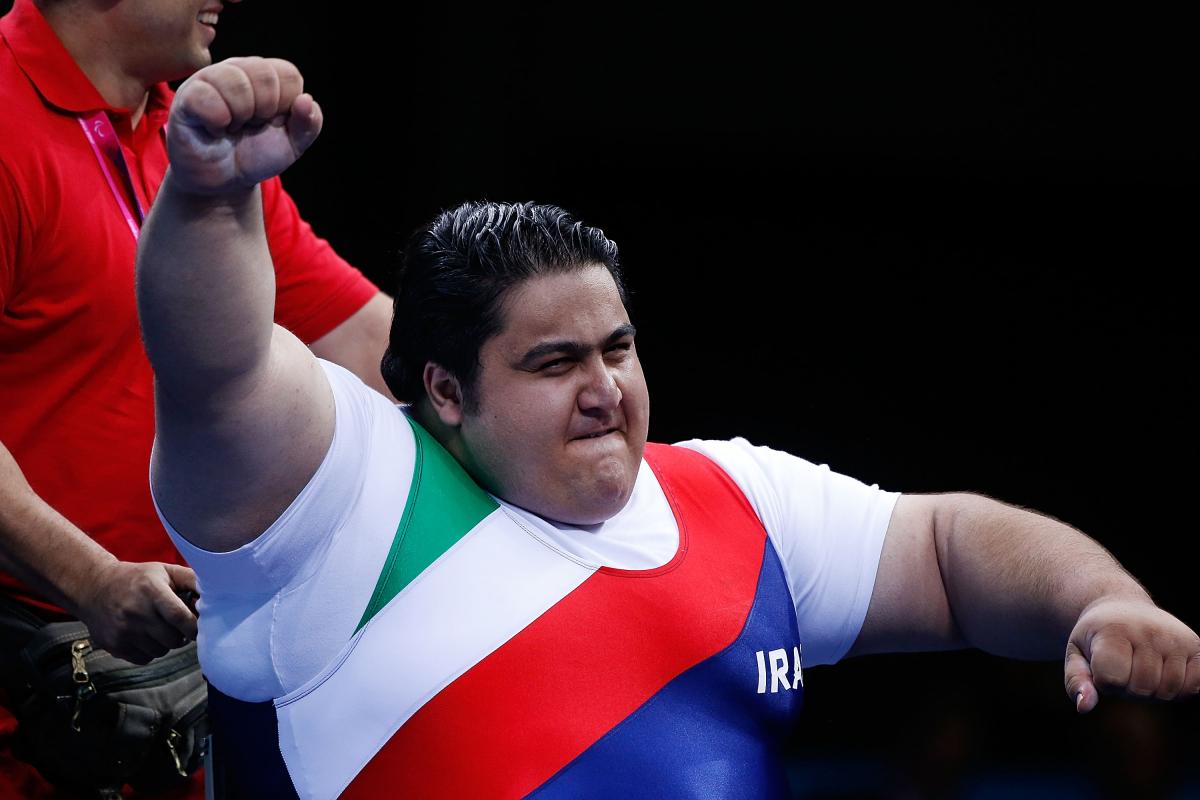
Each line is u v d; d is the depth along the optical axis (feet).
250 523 18.63
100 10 24.44
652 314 75.46
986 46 66.69
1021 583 22.25
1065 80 66.64
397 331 21.57
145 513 24.99
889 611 23.35
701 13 66.23
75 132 24.30
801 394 77.36
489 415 20.53
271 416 18.07
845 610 23.17
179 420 17.76
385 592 19.43
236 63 16.06
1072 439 77.56
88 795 24.75
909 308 76.07
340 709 19.25
